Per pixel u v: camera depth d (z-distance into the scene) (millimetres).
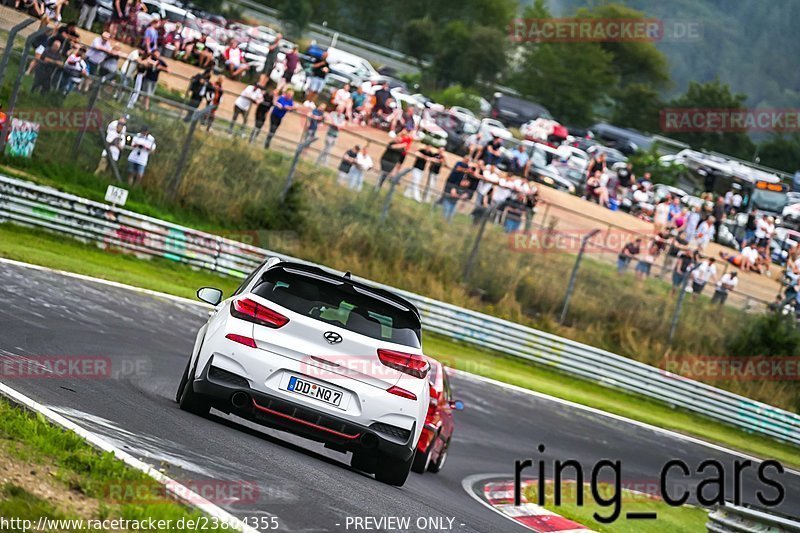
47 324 47125
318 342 29406
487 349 97625
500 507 41031
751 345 115938
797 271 126250
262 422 29484
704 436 89250
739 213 153125
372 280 104312
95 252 84938
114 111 97125
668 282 118438
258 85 109375
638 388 99562
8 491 17375
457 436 60188
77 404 28266
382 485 31078
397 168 110875
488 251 111875
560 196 139875
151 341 53875
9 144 88750
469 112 187125
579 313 113500
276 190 104250
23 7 98062
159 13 132125
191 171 100062
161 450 24531
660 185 161000
